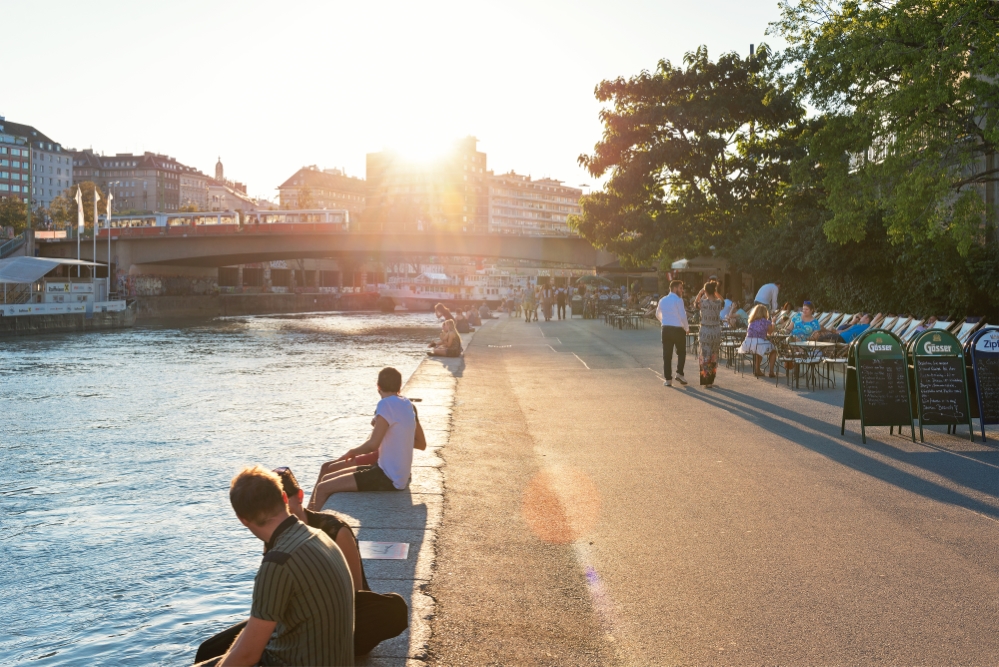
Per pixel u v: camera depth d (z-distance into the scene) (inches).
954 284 874.1
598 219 1536.7
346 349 1684.3
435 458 339.0
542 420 445.1
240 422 676.7
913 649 159.3
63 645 227.5
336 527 150.4
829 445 365.1
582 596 188.2
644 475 311.6
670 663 154.5
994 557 212.8
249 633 116.0
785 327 765.9
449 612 177.0
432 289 4234.7
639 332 1259.8
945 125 673.0
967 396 372.5
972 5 610.2
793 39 800.3
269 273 4975.4
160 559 306.8
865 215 754.8
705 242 1423.5
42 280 2822.3
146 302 3216.0
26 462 514.6
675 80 1487.5
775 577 199.9
